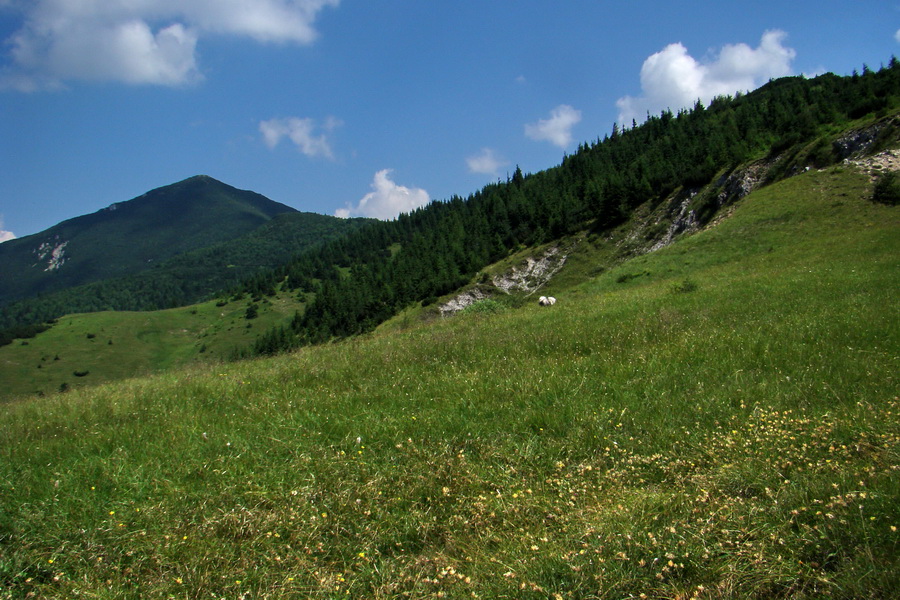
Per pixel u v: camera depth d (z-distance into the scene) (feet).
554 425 17.95
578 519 12.21
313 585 10.69
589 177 420.36
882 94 217.97
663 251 137.28
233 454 17.56
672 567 10.09
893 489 11.39
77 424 24.16
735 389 20.21
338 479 15.05
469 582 10.41
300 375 30.63
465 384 23.65
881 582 8.76
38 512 14.05
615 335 33.63
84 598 10.68
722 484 13.19
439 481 14.85
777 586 9.59
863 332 27.76
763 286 57.57
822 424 15.92
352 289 472.44
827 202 124.57
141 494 15.06
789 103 291.99
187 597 10.46
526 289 291.79
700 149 280.51
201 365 47.88
